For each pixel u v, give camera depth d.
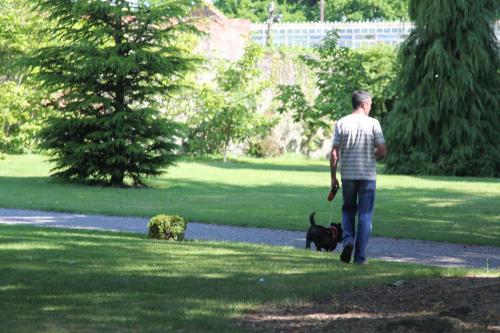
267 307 8.84
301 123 56.19
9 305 8.73
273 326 7.94
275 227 19.56
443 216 22.25
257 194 29.19
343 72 47.94
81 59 32.47
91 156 33.09
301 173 40.53
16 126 47.09
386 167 44.31
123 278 10.52
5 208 23.12
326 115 48.91
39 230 16.80
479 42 42.84
